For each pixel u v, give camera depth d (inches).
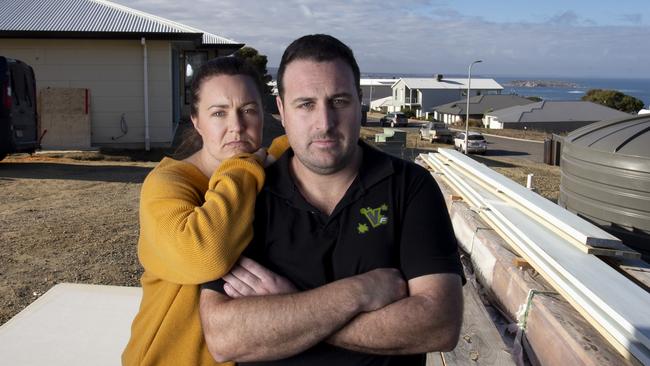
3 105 456.8
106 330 133.3
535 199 174.6
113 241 262.7
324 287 66.1
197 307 73.7
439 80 4247.0
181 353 73.4
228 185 71.2
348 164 71.9
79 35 611.2
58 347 124.7
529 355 110.4
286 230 70.9
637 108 4200.3
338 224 70.2
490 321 114.8
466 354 101.0
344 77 68.5
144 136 649.6
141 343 74.9
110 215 315.6
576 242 130.9
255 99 82.2
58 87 628.1
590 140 202.7
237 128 80.4
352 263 69.1
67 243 257.3
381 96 5162.4
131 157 594.9
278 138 90.2
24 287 201.0
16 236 265.4
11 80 470.3
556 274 115.5
